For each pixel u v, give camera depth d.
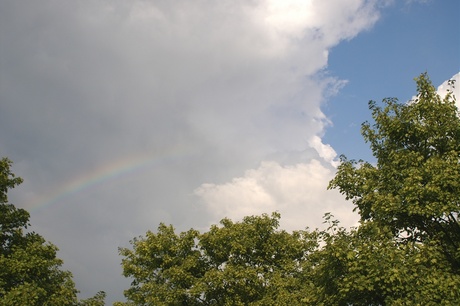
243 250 27.69
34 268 21.72
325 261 15.54
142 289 27.14
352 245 14.95
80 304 24.94
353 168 18.69
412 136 17.39
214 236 28.14
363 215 18.12
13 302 18.70
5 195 24.48
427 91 17.78
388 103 18.42
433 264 14.63
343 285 14.14
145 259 29.03
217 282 25.12
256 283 25.69
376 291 13.96
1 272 20.36
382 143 18.52
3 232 23.58
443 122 16.75
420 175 15.30
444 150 16.66
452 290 12.98
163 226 29.98
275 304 23.22
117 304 27.28
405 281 13.24
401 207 15.62
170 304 26.09
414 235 16.80
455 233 15.93
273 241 29.58
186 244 28.30
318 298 16.17
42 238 25.03
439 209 14.41
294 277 26.72
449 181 14.41
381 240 15.16
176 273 26.28
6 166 24.66
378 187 17.12
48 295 22.36
